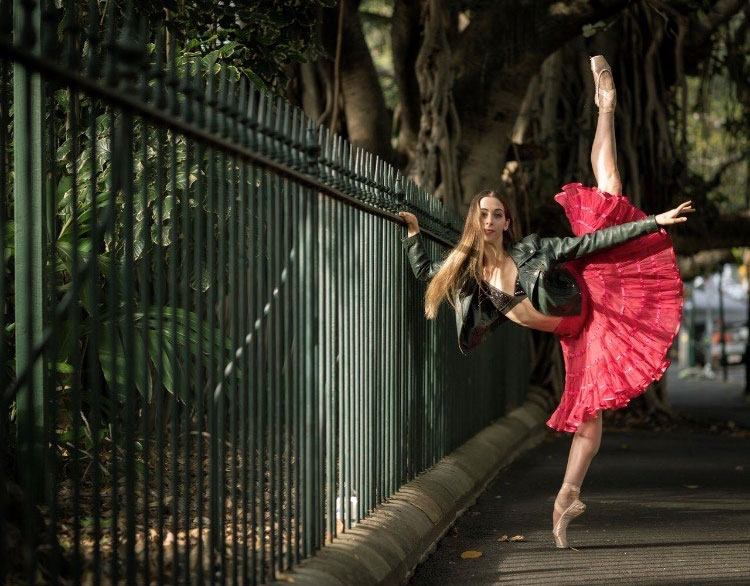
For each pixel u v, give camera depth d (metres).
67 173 5.96
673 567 5.96
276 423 4.71
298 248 5.03
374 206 6.43
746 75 18.12
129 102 3.49
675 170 17.86
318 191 5.25
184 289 4.23
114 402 3.79
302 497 4.99
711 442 14.02
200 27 8.11
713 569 5.91
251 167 4.49
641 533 7.05
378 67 25.70
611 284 6.46
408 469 7.29
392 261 6.94
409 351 7.39
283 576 4.63
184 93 3.95
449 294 6.72
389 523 6.00
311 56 9.25
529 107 17.39
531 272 6.35
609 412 17.56
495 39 13.86
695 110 18.66
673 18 16.64
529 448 13.04
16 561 4.28
